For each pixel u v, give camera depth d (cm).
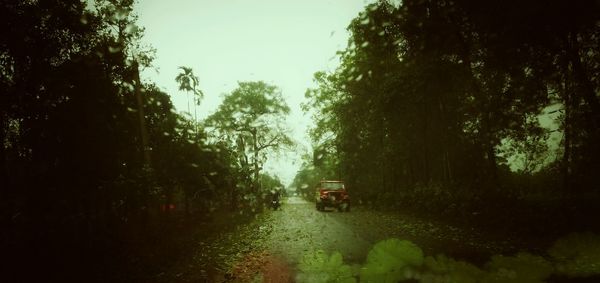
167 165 1798
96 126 1312
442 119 2131
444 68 1550
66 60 1271
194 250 1121
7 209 861
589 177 1167
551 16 906
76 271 778
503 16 995
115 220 1174
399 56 1823
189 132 1972
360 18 1703
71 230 888
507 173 2108
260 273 741
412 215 2033
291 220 2109
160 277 786
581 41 1062
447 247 842
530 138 1468
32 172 1184
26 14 1113
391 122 2489
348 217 2153
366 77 2194
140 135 1638
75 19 1238
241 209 2792
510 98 1281
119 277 782
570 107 1180
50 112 1236
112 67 1468
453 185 1936
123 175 1331
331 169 4209
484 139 1465
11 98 1149
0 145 1126
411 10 1434
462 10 1180
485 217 1282
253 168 3027
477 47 1270
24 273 705
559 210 952
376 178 3556
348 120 2997
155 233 1288
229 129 4259
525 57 1075
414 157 2730
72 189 1153
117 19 1415
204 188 2169
